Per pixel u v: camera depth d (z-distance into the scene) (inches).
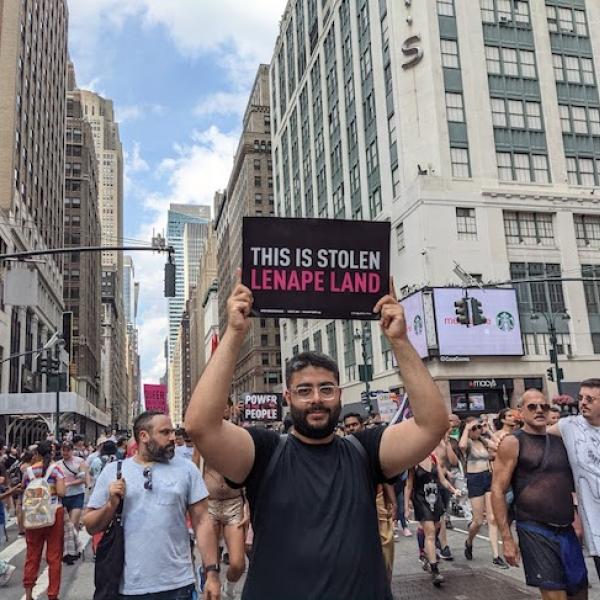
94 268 4040.4
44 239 2327.8
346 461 105.3
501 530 184.4
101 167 7032.5
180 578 159.5
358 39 1692.9
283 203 2475.4
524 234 1357.0
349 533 98.7
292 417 106.3
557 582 170.1
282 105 2532.0
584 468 176.4
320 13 2031.3
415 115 1385.3
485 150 1357.0
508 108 1406.3
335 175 1875.0
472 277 1283.2
